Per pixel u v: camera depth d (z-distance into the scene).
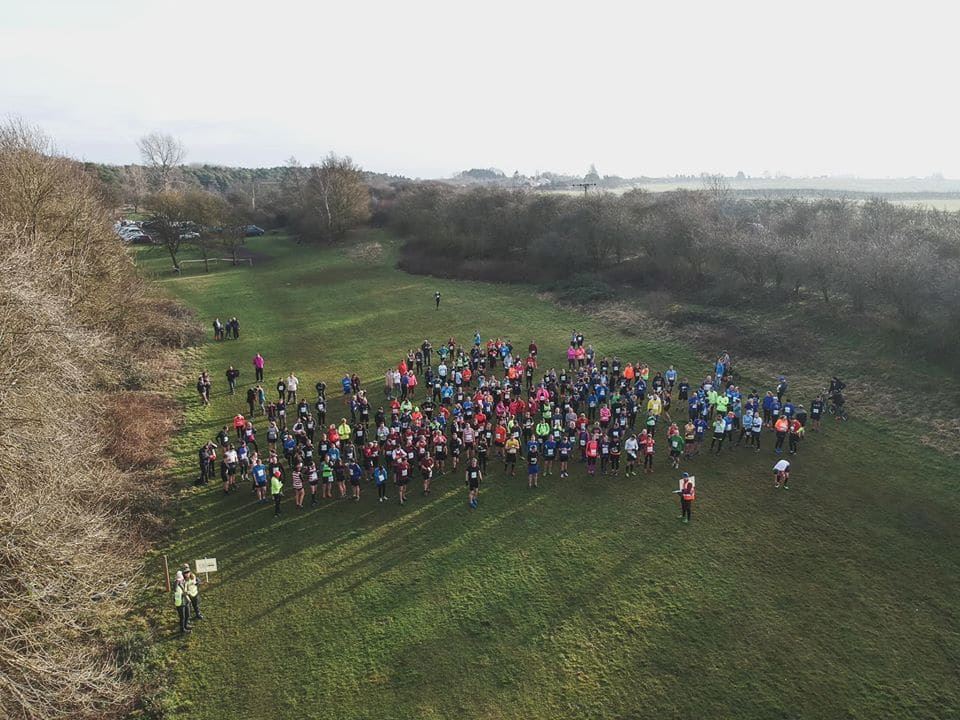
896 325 40.00
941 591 20.56
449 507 25.97
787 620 19.36
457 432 29.38
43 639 15.10
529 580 21.33
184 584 19.16
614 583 21.11
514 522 24.78
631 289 58.00
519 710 16.48
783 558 22.23
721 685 17.09
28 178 34.28
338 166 92.56
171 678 17.50
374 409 36.22
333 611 20.03
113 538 19.64
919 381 34.16
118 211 77.31
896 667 17.62
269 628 19.36
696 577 21.31
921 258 38.78
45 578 15.47
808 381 36.69
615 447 28.16
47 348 18.41
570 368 41.22
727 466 28.72
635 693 16.91
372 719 16.31
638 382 35.75
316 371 42.16
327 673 17.72
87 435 21.97
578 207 68.69
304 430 30.31
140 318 46.44
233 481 27.55
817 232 50.50
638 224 62.97
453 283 66.31
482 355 40.09
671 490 26.92
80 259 34.12
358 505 26.17
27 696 14.46
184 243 84.38
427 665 17.92
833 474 27.62
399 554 22.83
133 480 26.52
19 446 16.36
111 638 18.70
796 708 16.38
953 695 16.73
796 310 46.22
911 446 29.22
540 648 18.44
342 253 83.81
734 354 41.25
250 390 35.19
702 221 57.28
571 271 65.50
